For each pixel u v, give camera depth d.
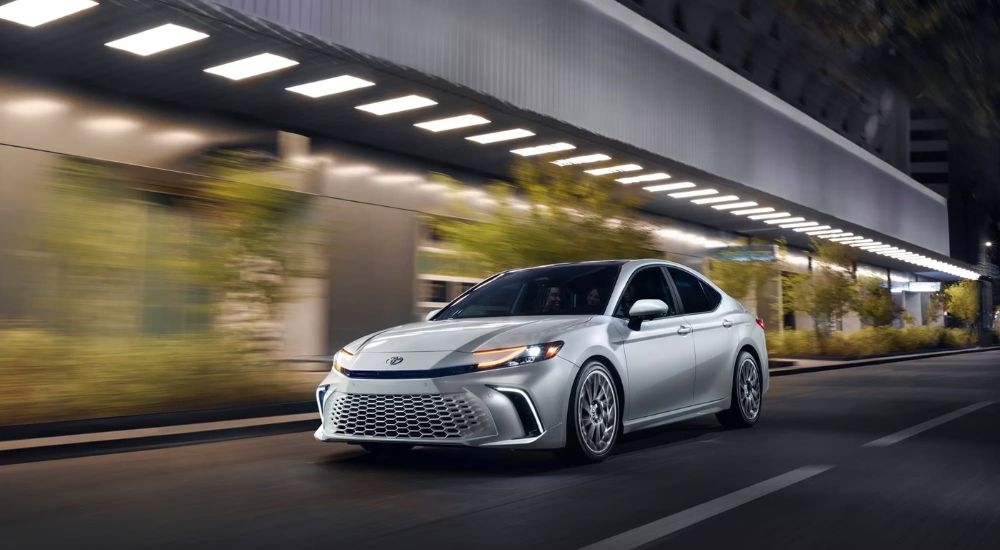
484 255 14.48
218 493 5.30
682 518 4.59
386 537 4.19
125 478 5.87
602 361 6.38
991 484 5.54
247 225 10.74
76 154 14.51
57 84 14.35
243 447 7.41
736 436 7.85
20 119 13.84
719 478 5.74
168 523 4.50
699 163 29.67
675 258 31.34
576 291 7.11
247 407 9.16
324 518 4.60
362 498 5.12
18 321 9.61
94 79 14.57
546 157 15.75
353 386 5.97
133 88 15.10
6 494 5.32
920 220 56.06
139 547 4.01
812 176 39.16
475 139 19.16
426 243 20.91
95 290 9.62
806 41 14.84
